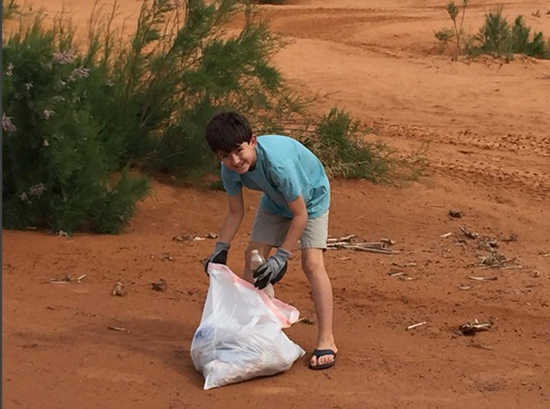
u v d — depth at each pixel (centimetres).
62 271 469
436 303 454
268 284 347
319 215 365
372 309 443
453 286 485
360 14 1922
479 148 895
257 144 344
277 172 340
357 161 740
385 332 412
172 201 631
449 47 1566
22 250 498
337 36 1666
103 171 575
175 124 673
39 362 354
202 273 482
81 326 394
